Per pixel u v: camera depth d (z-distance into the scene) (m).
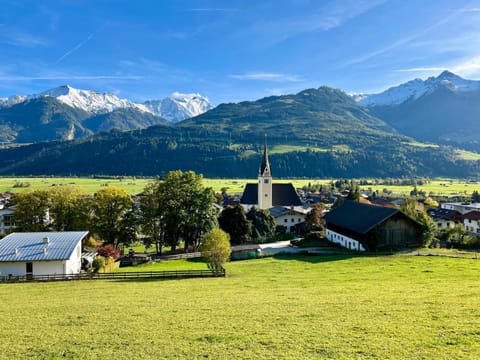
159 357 17.53
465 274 41.47
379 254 59.22
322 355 17.28
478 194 162.88
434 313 23.34
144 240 74.19
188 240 75.38
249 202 127.31
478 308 24.34
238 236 80.44
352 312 24.33
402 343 18.36
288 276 44.41
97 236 73.44
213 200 75.50
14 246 49.88
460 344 18.02
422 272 43.31
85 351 18.55
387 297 28.83
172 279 44.75
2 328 22.81
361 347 18.00
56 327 22.67
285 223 106.56
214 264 50.56
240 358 17.17
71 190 76.06
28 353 18.48
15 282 43.38
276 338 19.56
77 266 53.97
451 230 74.75
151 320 23.62
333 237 79.94
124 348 18.78
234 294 32.78
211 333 20.58
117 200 70.81
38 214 71.62
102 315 25.31
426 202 145.75
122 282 42.59
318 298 29.47
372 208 72.12
